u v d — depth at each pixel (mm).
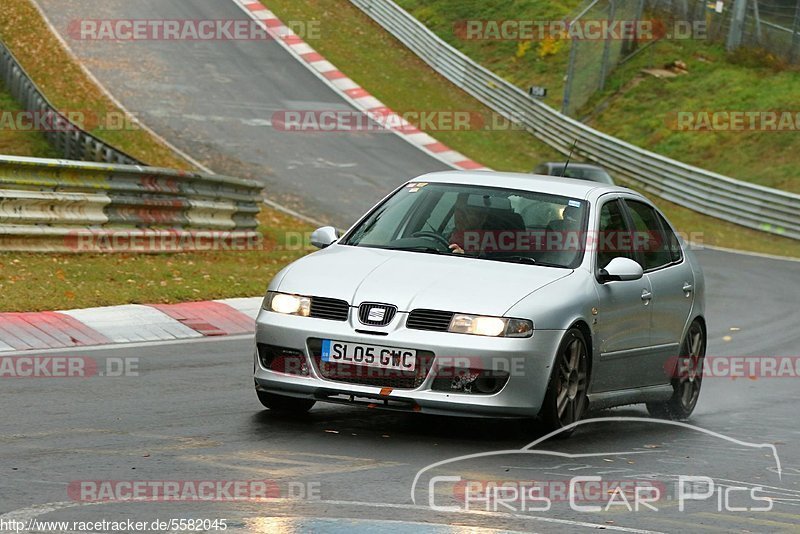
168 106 120125
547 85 146250
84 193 52031
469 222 27344
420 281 24734
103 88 122312
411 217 27906
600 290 26469
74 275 45531
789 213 105750
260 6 158750
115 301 41781
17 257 47500
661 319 29344
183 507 18016
